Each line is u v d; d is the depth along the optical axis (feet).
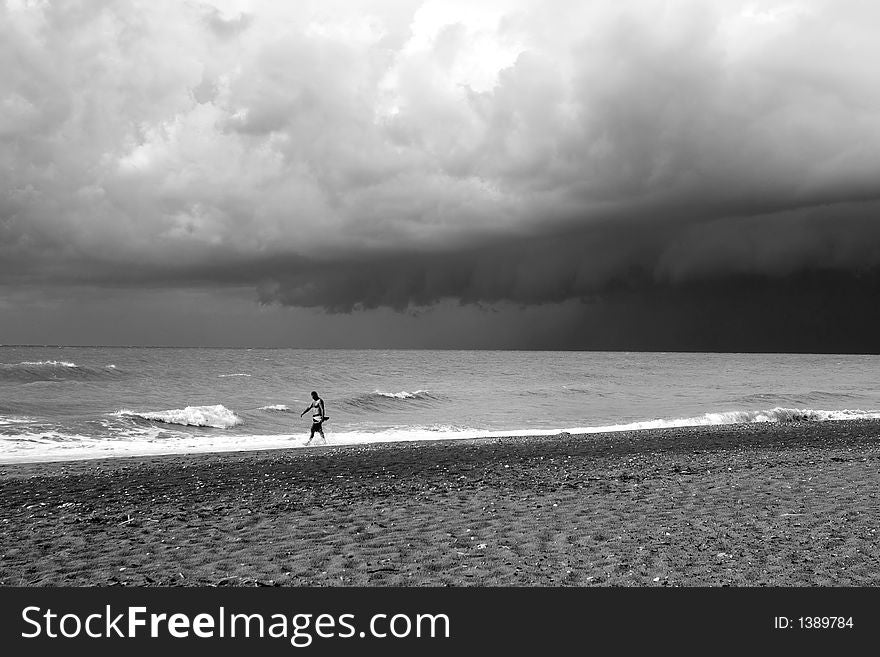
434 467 64.64
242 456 73.87
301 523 42.75
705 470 60.85
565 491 52.16
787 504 46.73
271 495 51.29
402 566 34.47
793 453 73.10
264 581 32.78
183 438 96.37
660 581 32.19
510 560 35.19
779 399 198.49
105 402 149.28
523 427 123.65
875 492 50.49
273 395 185.06
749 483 54.24
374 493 51.83
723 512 44.62
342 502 48.70
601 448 79.46
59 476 59.62
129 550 37.29
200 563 35.27
